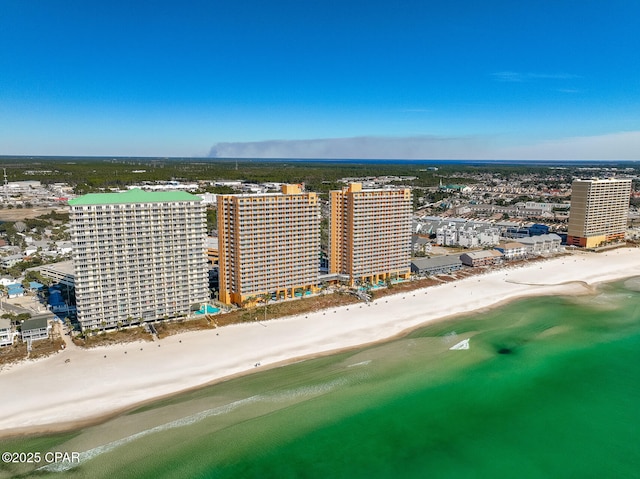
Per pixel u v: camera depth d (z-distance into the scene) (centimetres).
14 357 15462
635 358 16450
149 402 13188
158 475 10288
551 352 16825
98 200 16888
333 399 13450
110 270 17362
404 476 10606
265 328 18475
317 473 10575
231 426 12012
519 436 12125
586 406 13500
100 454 10856
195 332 17888
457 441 11869
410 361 15900
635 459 11369
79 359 15475
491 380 14788
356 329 18700
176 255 18600
